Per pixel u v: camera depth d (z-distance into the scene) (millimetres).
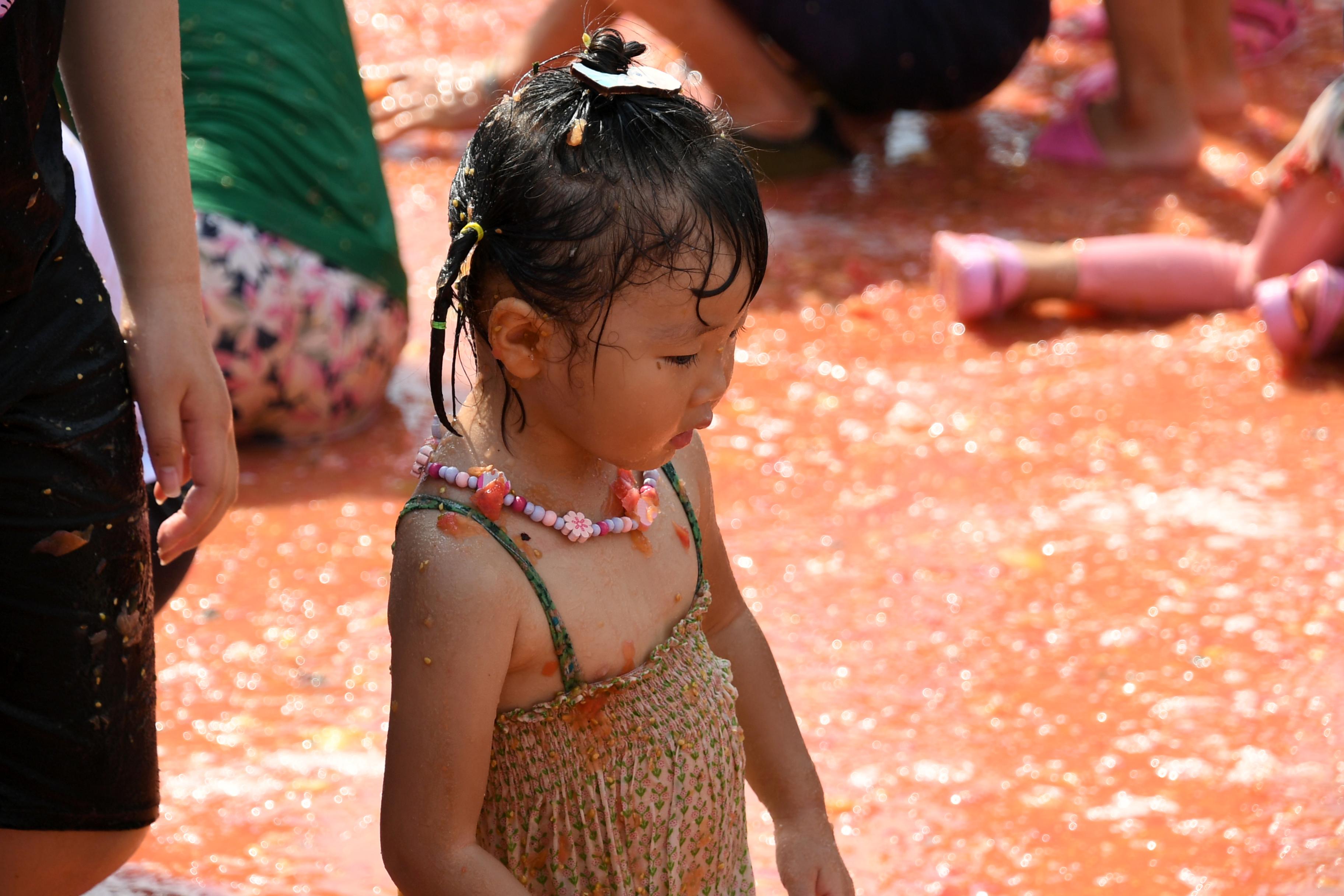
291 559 13383
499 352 5617
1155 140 22781
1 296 6230
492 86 24031
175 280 7270
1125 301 18156
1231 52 24156
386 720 11109
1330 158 16766
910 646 12164
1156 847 9773
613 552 6078
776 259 20109
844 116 24859
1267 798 10203
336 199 15234
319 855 9641
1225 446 15297
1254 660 11805
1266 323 16453
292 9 15719
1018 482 14820
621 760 6035
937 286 18984
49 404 6438
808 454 15500
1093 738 10938
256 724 11039
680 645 6289
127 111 7059
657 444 5711
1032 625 12406
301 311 14781
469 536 5699
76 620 6676
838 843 9852
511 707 5945
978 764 10672
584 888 6125
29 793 6812
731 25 21953
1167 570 13125
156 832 9812
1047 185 22453
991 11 22031
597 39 5645
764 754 7172
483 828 6180
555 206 5359
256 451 15367
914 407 16422
